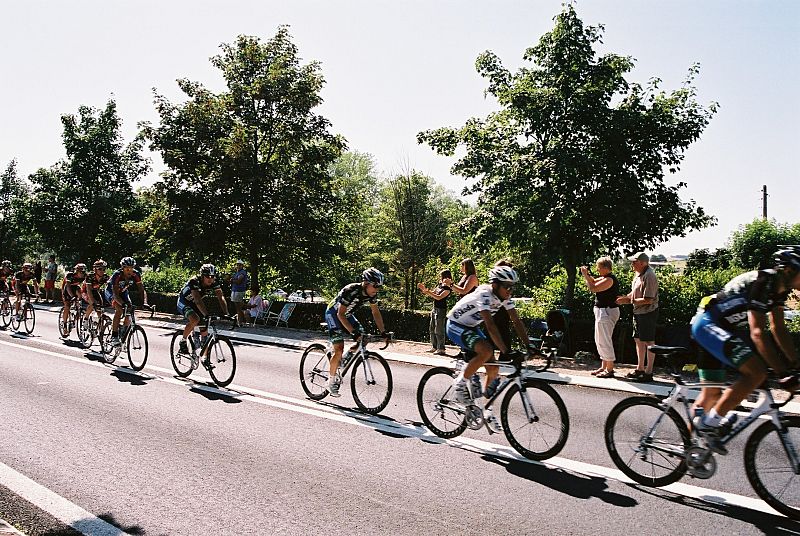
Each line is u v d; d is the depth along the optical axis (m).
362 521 4.19
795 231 40.00
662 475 4.88
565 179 13.14
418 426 6.72
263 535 3.95
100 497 4.57
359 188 57.38
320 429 6.54
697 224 14.27
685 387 4.88
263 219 22.52
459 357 6.36
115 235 33.28
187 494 4.64
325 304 18.08
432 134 15.79
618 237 13.93
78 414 7.05
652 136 13.74
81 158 33.25
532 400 5.70
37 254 44.09
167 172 23.09
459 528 4.10
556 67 14.16
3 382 8.85
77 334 14.61
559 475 5.17
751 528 4.13
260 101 23.33
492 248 15.38
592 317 13.72
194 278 9.12
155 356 11.62
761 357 4.48
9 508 4.34
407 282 31.53
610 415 5.25
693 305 12.51
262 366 10.77
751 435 4.51
